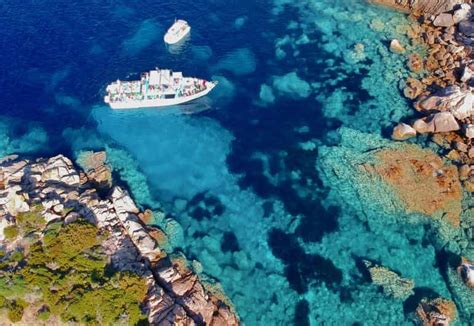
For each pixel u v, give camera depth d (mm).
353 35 100125
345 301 64250
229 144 82875
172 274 64625
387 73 92000
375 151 79000
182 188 77312
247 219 73250
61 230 65062
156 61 96125
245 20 104875
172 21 104750
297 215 73250
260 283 66375
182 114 87500
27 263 62281
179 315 59000
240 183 77750
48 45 99875
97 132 85375
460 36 95875
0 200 69062
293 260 68562
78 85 92812
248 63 95562
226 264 68312
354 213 73000
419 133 81938
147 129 85625
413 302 63406
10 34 101750
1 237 65562
